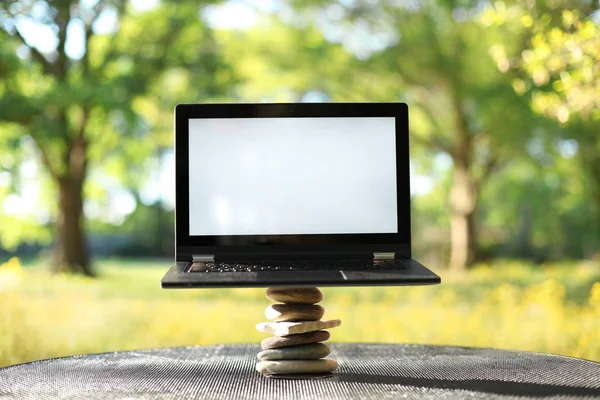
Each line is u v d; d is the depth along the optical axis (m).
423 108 12.98
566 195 17.80
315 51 12.67
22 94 11.02
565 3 4.93
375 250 2.00
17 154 12.54
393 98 12.87
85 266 12.65
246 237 1.99
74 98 11.01
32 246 20.91
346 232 2.00
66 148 12.17
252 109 2.02
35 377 1.80
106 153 14.90
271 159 2.01
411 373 1.82
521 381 1.71
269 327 1.89
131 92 11.72
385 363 1.97
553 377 1.75
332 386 1.67
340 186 2.01
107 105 11.34
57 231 12.70
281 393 1.60
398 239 2.00
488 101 11.80
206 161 2.00
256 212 1.99
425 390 1.61
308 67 12.70
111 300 7.71
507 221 19.52
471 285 9.85
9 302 5.48
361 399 1.53
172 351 2.22
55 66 11.88
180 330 5.43
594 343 4.36
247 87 14.26
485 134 12.72
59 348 4.75
